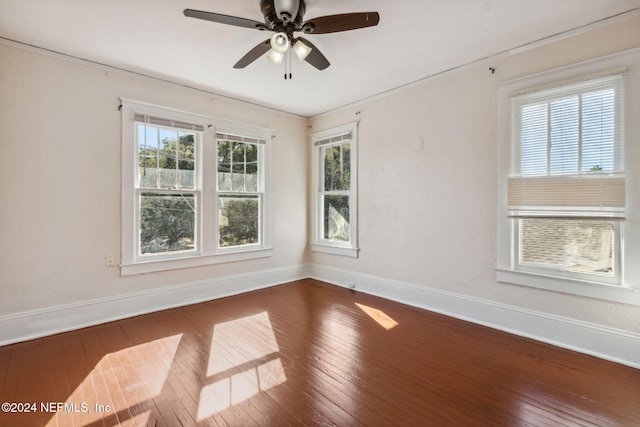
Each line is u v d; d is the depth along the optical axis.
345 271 4.41
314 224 4.87
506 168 2.83
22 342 2.63
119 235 3.18
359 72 3.25
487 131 2.96
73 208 2.92
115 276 3.16
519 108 2.77
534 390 1.96
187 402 1.85
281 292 4.15
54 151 2.82
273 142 4.50
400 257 3.73
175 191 3.57
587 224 2.45
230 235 4.09
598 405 1.82
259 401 1.86
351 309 3.47
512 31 2.48
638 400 1.86
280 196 4.60
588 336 2.42
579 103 2.45
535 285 2.66
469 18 2.30
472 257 3.09
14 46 2.61
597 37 2.36
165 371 2.19
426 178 3.45
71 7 2.15
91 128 3.00
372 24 1.98
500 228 2.88
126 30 2.45
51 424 1.67
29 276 2.71
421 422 1.68
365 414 1.75
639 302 2.20
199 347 2.55
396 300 3.77
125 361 2.33
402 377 2.11
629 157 2.25
